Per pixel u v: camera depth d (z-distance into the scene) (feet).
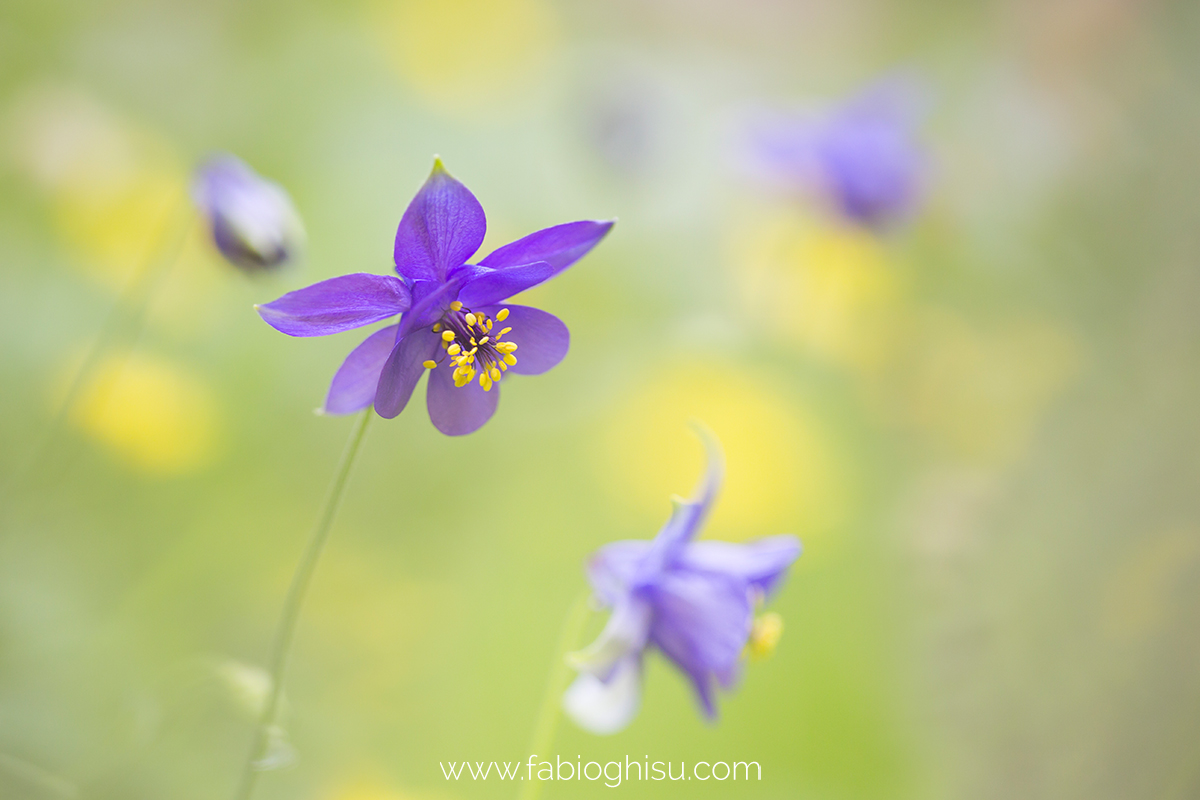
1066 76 3.05
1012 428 2.19
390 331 1.30
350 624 1.74
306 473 1.91
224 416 1.82
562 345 1.32
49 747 1.46
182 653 1.60
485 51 2.71
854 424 2.34
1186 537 1.83
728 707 1.78
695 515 1.39
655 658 1.76
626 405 2.20
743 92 3.61
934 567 1.97
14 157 1.77
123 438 1.60
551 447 2.14
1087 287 2.66
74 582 1.57
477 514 2.01
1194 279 2.43
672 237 2.65
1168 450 1.99
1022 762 1.72
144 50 2.36
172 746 1.49
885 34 3.98
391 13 2.67
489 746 1.68
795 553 1.40
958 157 2.93
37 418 1.60
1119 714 1.70
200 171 1.51
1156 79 2.95
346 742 1.60
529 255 1.30
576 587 1.97
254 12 2.53
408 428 2.01
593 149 2.59
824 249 2.48
